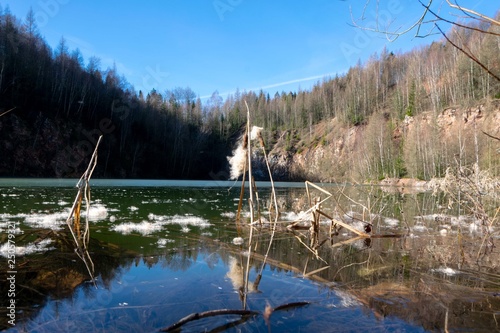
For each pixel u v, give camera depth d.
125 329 1.91
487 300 2.54
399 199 14.02
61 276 2.83
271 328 1.98
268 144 73.56
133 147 39.88
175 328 1.94
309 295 2.59
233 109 67.25
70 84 36.88
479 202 5.70
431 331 2.00
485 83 35.38
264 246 4.48
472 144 21.06
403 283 2.93
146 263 3.40
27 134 30.75
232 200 12.26
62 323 1.98
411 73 53.78
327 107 78.62
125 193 13.60
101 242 4.20
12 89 30.84
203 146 48.31
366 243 4.85
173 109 46.50
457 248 4.52
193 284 2.79
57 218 5.93
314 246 4.57
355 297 2.56
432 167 30.39
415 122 38.53
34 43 34.09
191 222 6.32
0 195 10.19
